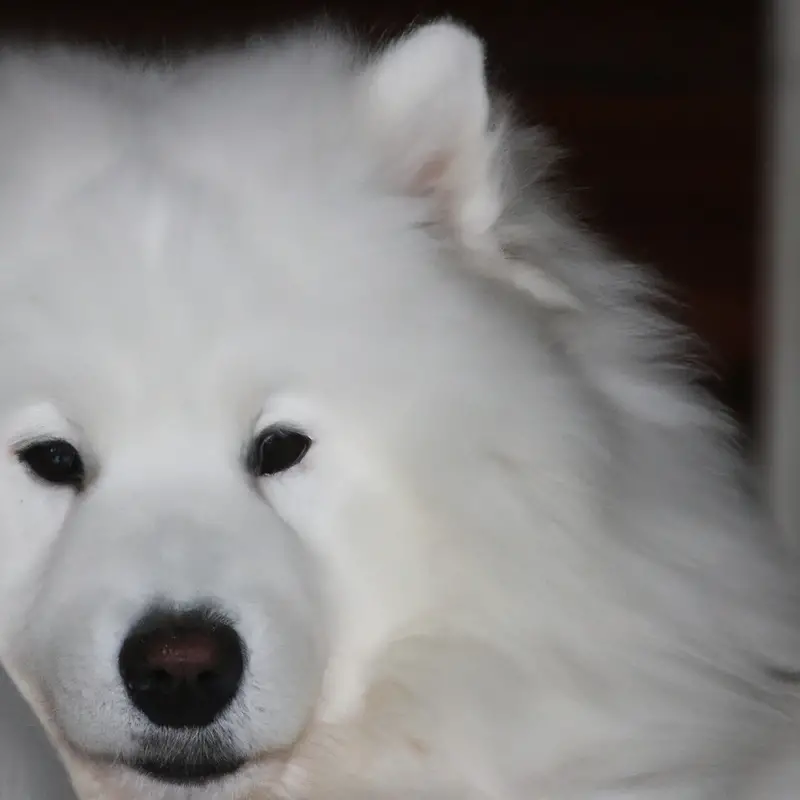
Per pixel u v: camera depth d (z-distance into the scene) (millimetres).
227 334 2711
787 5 5406
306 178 2904
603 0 6691
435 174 3074
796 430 5465
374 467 2893
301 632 2758
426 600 2986
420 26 3340
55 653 2695
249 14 6395
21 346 2727
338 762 3070
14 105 3035
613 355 3279
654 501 3148
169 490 2762
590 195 6473
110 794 2932
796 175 5461
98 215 2744
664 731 3043
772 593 3326
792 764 3143
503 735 3018
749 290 6328
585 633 2984
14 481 2854
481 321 2943
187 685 2666
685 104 6637
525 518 2955
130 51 3588
